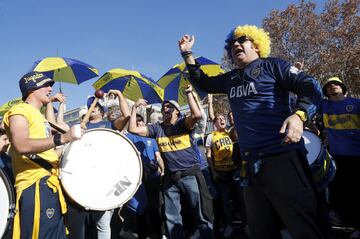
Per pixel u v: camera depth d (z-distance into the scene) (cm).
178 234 429
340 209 489
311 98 203
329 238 214
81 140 301
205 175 546
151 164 502
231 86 249
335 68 2052
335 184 489
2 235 253
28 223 259
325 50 2156
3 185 259
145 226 512
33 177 268
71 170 288
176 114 461
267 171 220
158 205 502
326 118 495
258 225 230
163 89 541
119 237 490
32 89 295
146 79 523
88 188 288
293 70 220
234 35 254
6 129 276
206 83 286
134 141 506
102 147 304
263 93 228
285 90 230
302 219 210
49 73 518
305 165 219
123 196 299
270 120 224
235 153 425
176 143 434
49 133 289
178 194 438
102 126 439
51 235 266
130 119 459
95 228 392
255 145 226
